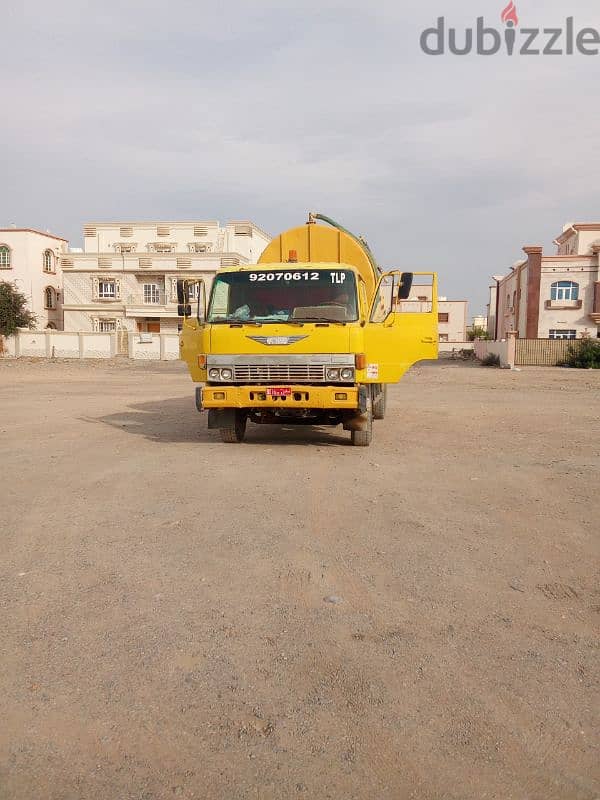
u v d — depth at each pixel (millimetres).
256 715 2754
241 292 9070
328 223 11383
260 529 5305
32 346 46500
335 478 7246
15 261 54062
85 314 53750
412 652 3299
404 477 7344
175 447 9359
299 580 4234
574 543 5051
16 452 8883
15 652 3275
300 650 3307
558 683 3025
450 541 5062
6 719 2727
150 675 3059
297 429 11492
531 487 6898
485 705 2834
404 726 2682
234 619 3656
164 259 53031
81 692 2920
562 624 3654
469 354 54969
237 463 8094
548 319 43406
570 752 2535
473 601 3947
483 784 2355
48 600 3900
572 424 12219
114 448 9242
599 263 42375
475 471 7723
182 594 3996
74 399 17359
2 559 4602
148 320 54094
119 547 4852
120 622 3611
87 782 2365
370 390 9367
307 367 8633
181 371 33062
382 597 3986
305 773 2410
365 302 9742
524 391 20391
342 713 2770
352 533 5234
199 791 2322
